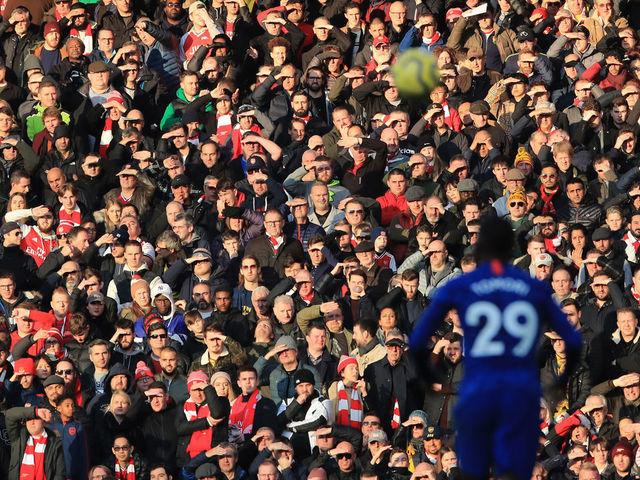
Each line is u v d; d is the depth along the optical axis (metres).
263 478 52.09
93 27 82.38
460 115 73.81
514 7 81.00
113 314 60.50
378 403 56.12
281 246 63.56
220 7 82.50
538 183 69.25
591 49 79.44
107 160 70.19
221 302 60.03
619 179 68.50
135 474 53.94
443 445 53.78
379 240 62.88
